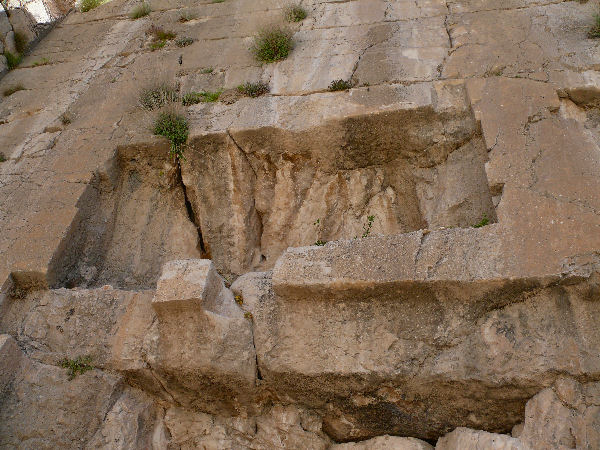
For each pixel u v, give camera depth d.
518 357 3.23
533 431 3.13
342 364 3.54
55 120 5.80
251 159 5.01
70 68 6.80
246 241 4.96
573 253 3.27
